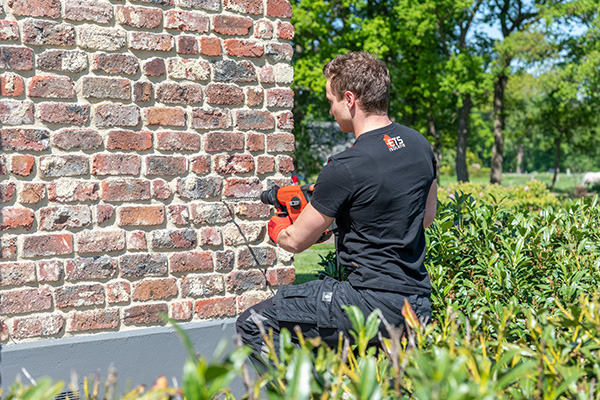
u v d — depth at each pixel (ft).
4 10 8.75
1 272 8.79
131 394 4.37
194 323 10.09
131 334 9.49
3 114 8.76
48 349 8.91
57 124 9.11
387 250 7.20
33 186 8.96
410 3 73.82
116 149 9.50
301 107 81.15
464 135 93.76
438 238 10.37
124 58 9.52
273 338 7.66
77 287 9.30
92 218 9.37
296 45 74.33
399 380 4.61
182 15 9.95
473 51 85.20
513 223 11.15
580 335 6.06
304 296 7.51
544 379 4.97
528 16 90.27
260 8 10.64
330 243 33.73
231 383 9.98
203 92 10.18
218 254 10.38
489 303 9.26
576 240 11.01
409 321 5.66
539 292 9.94
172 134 9.93
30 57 8.89
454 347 5.01
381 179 7.06
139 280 9.75
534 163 297.33
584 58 82.69
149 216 9.77
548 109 106.42
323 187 7.20
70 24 9.16
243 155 10.55
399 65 81.00
